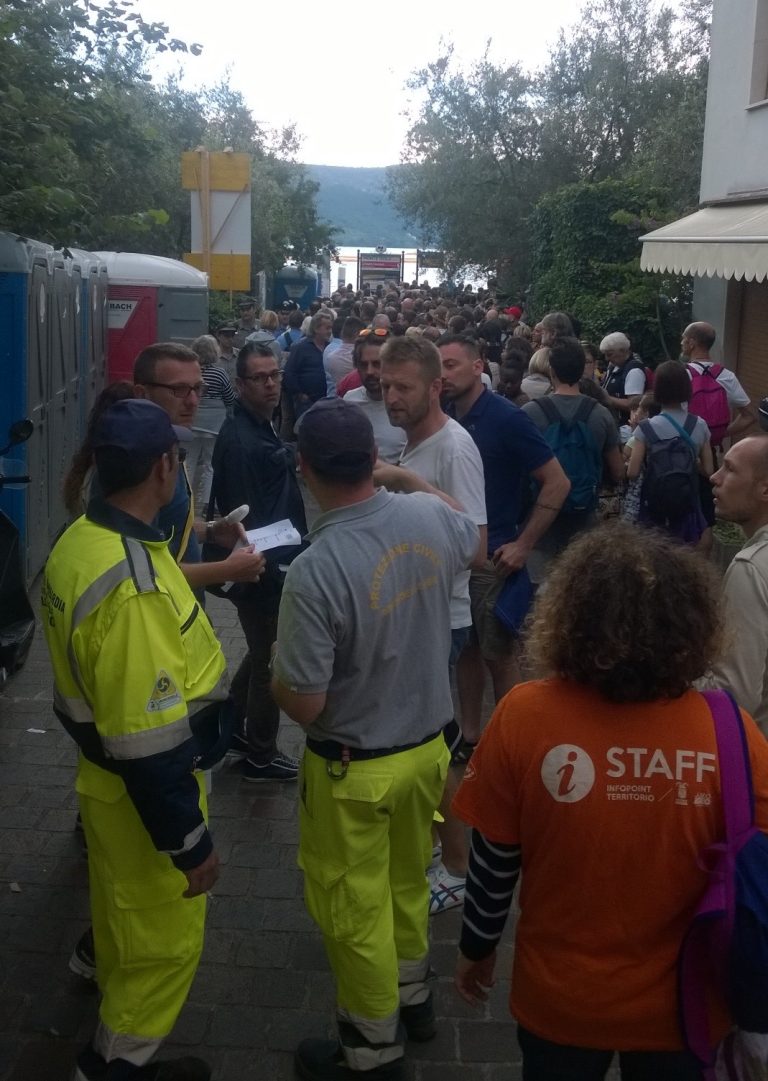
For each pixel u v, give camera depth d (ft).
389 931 9.95
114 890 9.25
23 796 16.02
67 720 9.11
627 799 6.66
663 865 6.67
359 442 9.37
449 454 13.62
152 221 26.35
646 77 88.48
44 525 26.55
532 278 68.95
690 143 64.90
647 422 20.70
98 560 8.68
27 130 23.13
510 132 94.99
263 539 13.70
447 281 109.91
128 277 45.19
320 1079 10.28
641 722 6.73
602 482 19.95
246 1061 10.73
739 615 9.68
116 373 45.75
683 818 6.63
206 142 88.38
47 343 26.66
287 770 16.57
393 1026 10.03
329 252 146.51
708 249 38.37
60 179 23.75
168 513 12.28
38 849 14.58
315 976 12.05
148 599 8.54
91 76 25.31
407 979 10.82
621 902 6.75
